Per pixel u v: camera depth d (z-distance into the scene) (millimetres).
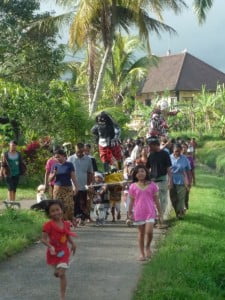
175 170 13555
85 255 10195
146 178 10102
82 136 21828
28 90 21047
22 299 7766
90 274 8984
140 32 28359
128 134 34906
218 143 41125
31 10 32750
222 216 15086
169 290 7809
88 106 28953
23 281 8555
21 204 16094
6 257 9805
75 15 27406
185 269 8938
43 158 20000
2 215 12953
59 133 21266
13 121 21078
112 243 11188
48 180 12656
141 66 44062
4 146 19297
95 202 13125
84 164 12844
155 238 11664
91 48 29062
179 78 62875
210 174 29594
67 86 21984
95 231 12406
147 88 64125
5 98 20484
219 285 9023
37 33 29969
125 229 12672
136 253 10391
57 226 7637
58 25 29531
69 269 9258
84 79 35312
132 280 8672
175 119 46906
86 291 8141
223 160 32031
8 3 31875
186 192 14062
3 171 14750
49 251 7629
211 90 63125
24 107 20656
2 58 27562
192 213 14586
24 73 27703
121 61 44625
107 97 43094
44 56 28047
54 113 21125
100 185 13141
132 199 10094
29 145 20031
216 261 9570
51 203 7676
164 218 13516
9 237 10766
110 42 27891
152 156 12938
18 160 14852
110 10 27422
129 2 26656
